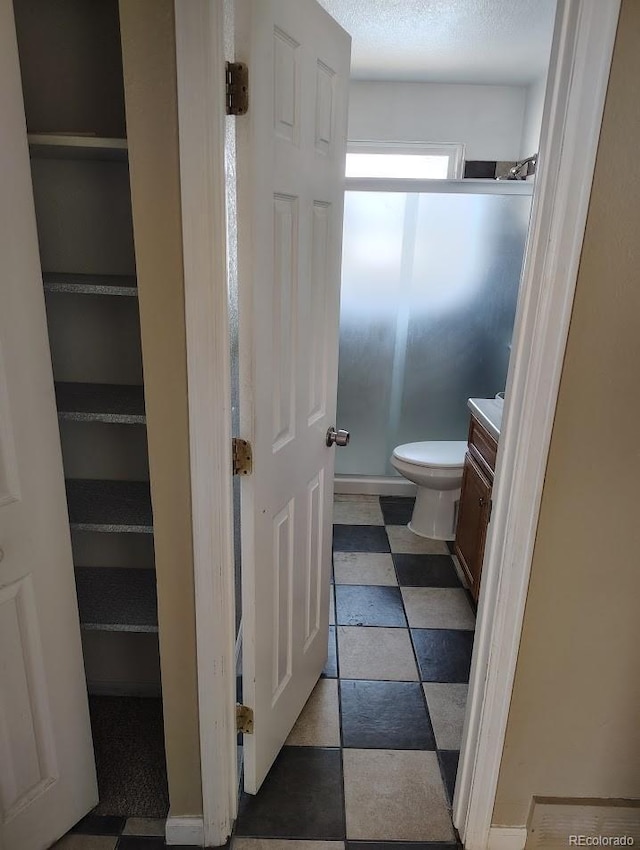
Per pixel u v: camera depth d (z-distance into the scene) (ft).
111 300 5.29
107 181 5.05
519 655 4.42
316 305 5.31
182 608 4.42
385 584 8.80
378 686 6.79
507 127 12.38
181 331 3.81
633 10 3.12
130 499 5.30
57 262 5.26
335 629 7.75
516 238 10.36
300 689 6.15
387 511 11.28
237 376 5.34
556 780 4.77
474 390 11.23
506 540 4.13
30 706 4.41
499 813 4.90
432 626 7.86
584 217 3.45
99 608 5.26
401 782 5.59
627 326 3.67
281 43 4.00
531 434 3.86
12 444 3.92
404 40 9.43
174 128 3.44
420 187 10.17
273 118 3.97
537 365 3.73
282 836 5.06
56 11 4.69
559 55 3.29
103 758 5.71
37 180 5.05
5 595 4.05
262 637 4.92
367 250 10.52
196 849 4.93
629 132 3.32
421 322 10.89
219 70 3.40
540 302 3.62
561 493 4.02
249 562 4.57
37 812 4.61
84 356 5.45
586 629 4.33
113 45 4.75
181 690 4.62
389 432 11.63
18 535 4.07
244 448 4.29
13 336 3.81
